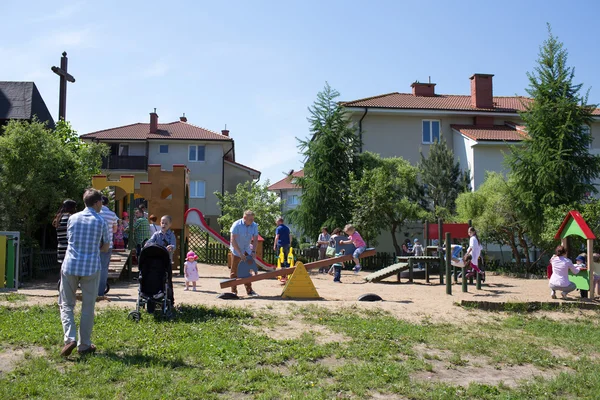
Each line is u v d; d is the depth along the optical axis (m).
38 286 13.33
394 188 29.12
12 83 28.02
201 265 24.16
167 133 45.44
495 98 38.25
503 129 33.56
